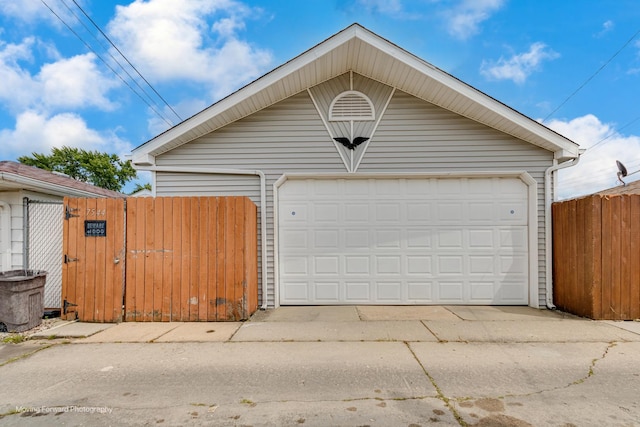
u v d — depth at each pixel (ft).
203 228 17.95
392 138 21.67
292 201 21.72
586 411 9.14
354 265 21.49
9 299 15.79
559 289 20.13
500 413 9.05
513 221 21.39
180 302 17.75
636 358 12.73
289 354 13.24
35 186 19.36
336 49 19.52
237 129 21.75
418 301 21.33
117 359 12.83
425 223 21.58
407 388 10.44
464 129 21.53
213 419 8.86
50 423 8.70
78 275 17.76
